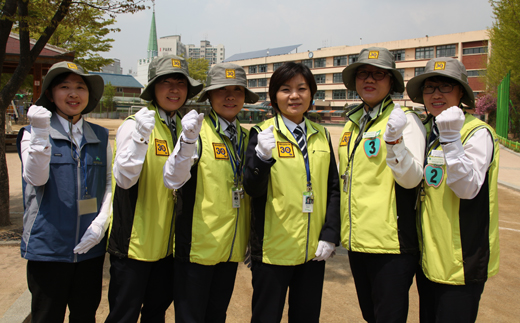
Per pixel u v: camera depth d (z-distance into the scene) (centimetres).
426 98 253
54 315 238
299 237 245
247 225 269
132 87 7269
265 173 228
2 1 555
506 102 2058
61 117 252
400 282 234
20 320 306
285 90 253
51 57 1269
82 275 248
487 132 221
